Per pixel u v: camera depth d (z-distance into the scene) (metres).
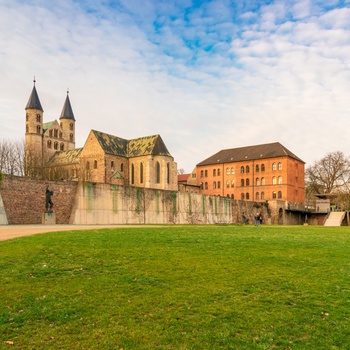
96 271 11.07
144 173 80.00
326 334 6.98
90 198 36.66
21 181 31.19
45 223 32.44
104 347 6.39
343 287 9.82
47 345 6.44
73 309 7.98
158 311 7.99
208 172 100.56
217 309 8.13
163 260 12.54
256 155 92.12
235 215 59.03
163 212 45.59
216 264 12.18
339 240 20.25
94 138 79.31
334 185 81.12
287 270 11.62
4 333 6.89
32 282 9.85
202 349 6.37
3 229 23.09
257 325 7.35
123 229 24.02
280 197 86.06
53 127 110.69
